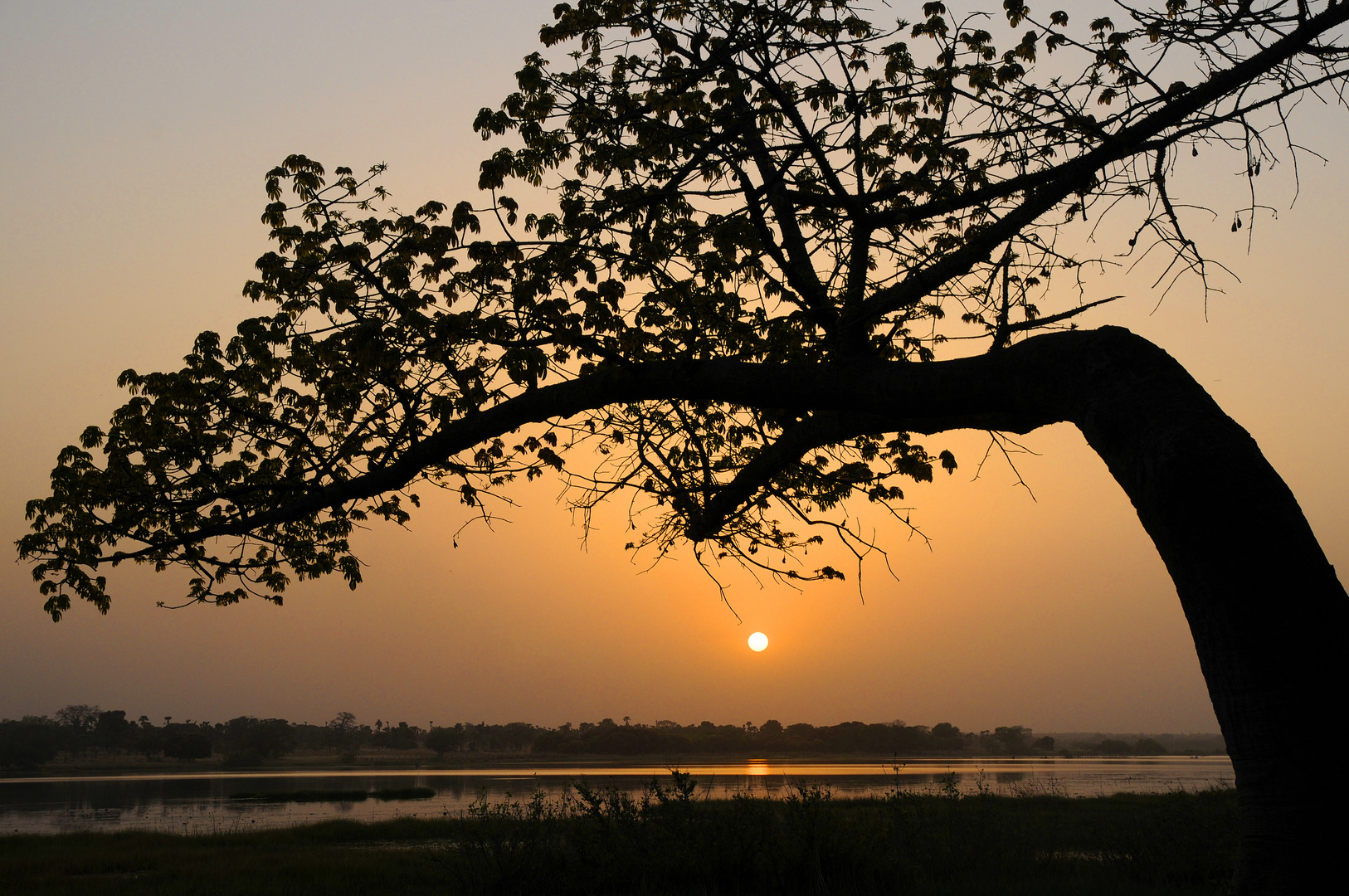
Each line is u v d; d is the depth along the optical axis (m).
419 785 84.31
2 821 43.53
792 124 5.54
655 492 8.25
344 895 14.23
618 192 6.36
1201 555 2.89
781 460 6.74
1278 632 2.73
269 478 7.93
